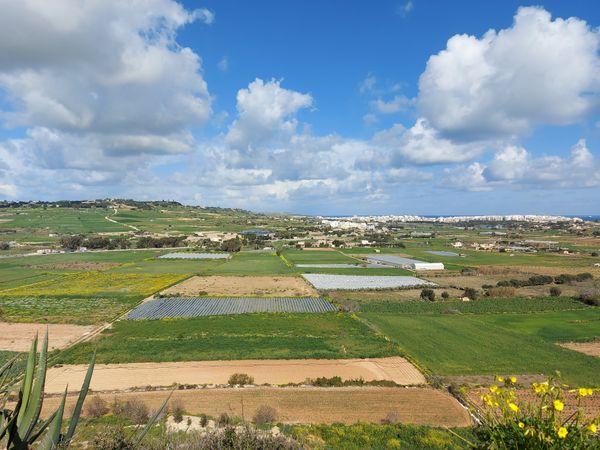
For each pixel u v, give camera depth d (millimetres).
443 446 18000
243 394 24969
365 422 20719
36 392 3873
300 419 21484
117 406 21359
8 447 3676
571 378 28625
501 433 4105
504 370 30031
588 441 3799
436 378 28047
